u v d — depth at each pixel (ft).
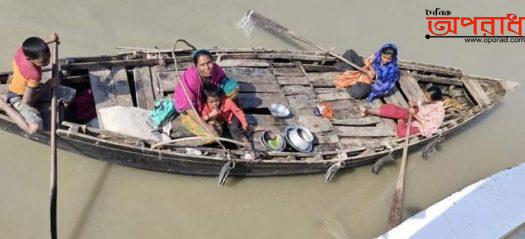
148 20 25.46
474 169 22.63
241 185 20.20
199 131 18.35
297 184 20.72
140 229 18.66
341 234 19.88
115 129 17.97
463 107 23.52
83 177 19.26
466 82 23.72
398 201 19.44
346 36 26.86
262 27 25.07
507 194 16.60
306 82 22.02
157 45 24.41
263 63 21.93
